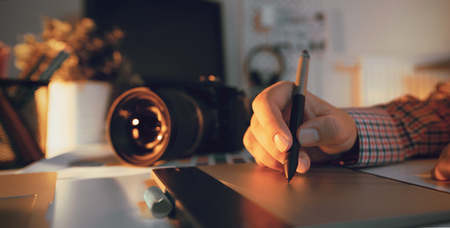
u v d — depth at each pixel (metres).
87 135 0.51
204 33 1.21
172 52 1.12
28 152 0.38
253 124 0.30
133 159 0.38
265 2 1.40
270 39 1.41
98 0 0.99
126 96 0.39
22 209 0.18
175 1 1.15
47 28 0.71
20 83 0.38
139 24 1.06
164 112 0.36
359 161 0.32
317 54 1.50
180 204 0.17
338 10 1.55
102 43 0.80
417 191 0.21
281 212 0.16
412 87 1.49
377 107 0.43
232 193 0.19
